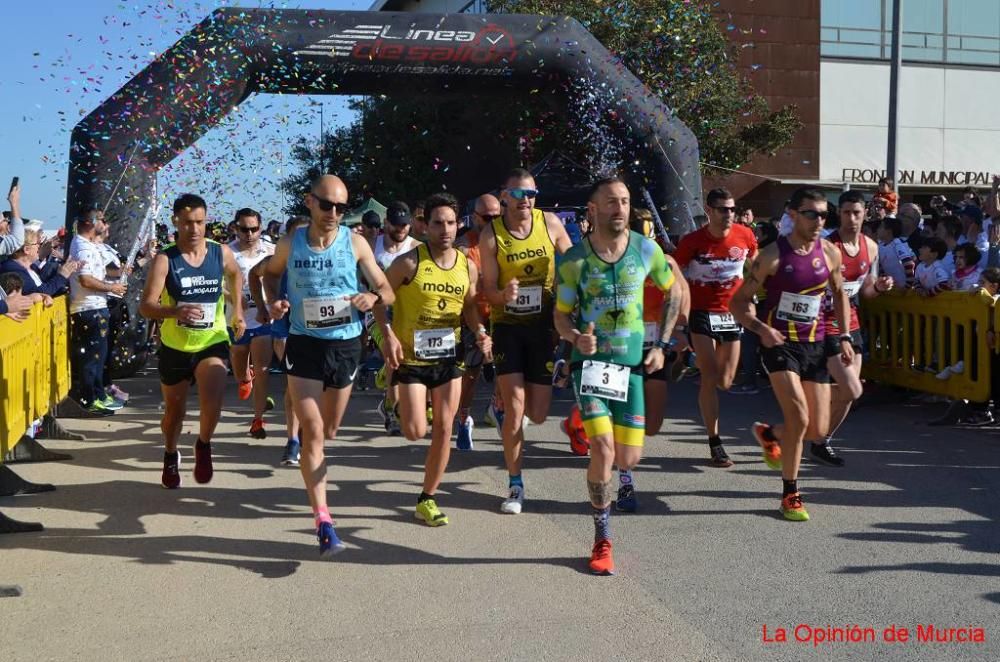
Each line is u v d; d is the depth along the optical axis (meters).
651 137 11.98
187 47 10.61
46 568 4.48
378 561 4.58
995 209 8.72
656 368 4.67
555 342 5.64
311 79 11.15
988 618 3.81
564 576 4.35
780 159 27.56
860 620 3.80
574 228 11.69
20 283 6.67
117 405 9.16
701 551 4.71
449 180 23.95
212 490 5.93
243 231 7.55
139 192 10.35
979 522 5.15
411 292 5.13
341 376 4.89
